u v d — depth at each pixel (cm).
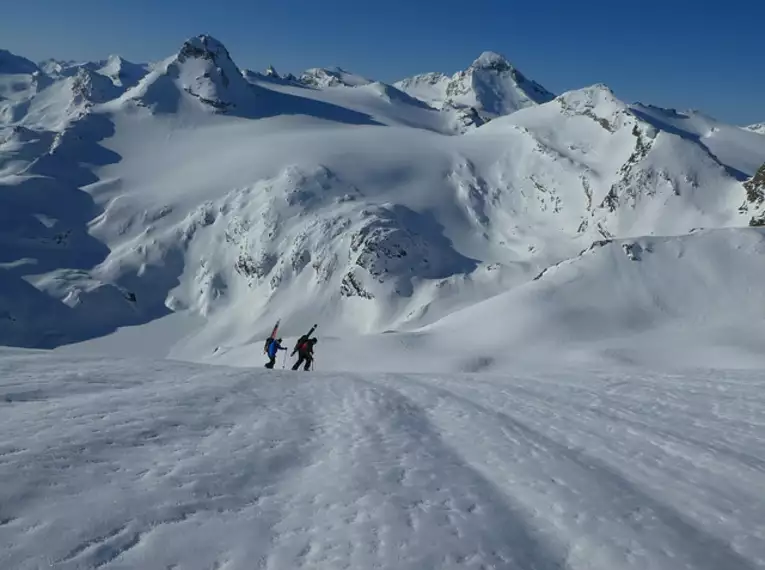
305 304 15738
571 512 593
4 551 396
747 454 852
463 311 8531
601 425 1023
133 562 408
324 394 1256
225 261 18600
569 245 16338
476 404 1207
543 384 1549
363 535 494
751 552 534
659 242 8506
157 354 15438
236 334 15850
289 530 493
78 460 588
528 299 7956
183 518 484
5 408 812
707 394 1373
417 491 619
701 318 7156
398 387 1446
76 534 430
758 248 7912
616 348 6109
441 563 459
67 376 1152
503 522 555
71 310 16388
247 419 900
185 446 697
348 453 754
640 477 730
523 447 846
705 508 634
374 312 14550
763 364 5056
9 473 519
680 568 491
